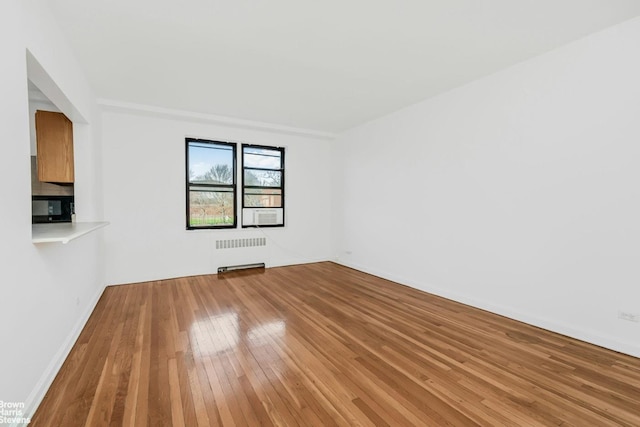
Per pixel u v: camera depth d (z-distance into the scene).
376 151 5.08
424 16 2.29
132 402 1.79
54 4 2.10
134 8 2.17
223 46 2.72
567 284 2.75
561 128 2.76
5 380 1.42
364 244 5.41
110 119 4.34
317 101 4.20
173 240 4.85
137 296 3.88
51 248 2.05
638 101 2.33
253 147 5.62
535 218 2.97
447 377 2.09
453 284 3.79
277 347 2.51
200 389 1.93
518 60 3.01
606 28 2.47
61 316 2.24
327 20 2.34
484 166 3.41
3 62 1.45
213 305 3.56
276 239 5.87
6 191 1.45
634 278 2.38
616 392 1.92
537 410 1.75
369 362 2.28
